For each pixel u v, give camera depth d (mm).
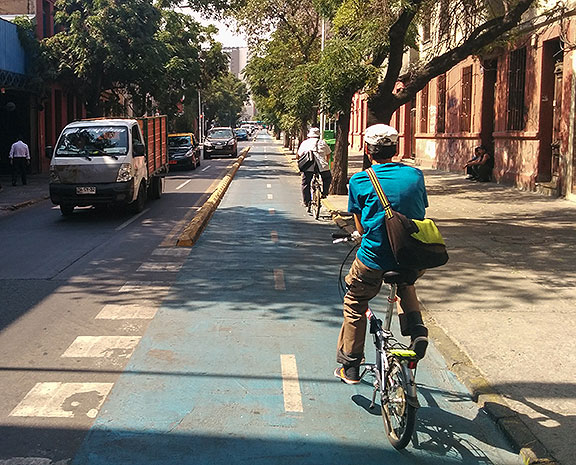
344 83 13602
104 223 13680
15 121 28078
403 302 4316
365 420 4523
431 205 15305
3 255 10211
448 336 6105
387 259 4242
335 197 17594
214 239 11609
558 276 8320
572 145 15516
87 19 26188
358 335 4777
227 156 44938
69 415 4539
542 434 4184
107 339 6121
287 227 13055
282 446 4145
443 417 4594
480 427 4445
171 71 31781
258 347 5926
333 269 9125
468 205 15242
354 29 14797
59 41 26719
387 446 4164
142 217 14562
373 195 4195
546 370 5262
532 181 17781
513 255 9578
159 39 31359
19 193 19812
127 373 5297
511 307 7020
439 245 4000
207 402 4770
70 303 7375
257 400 4812
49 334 6277
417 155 31125
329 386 5086
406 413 3916
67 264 9492
